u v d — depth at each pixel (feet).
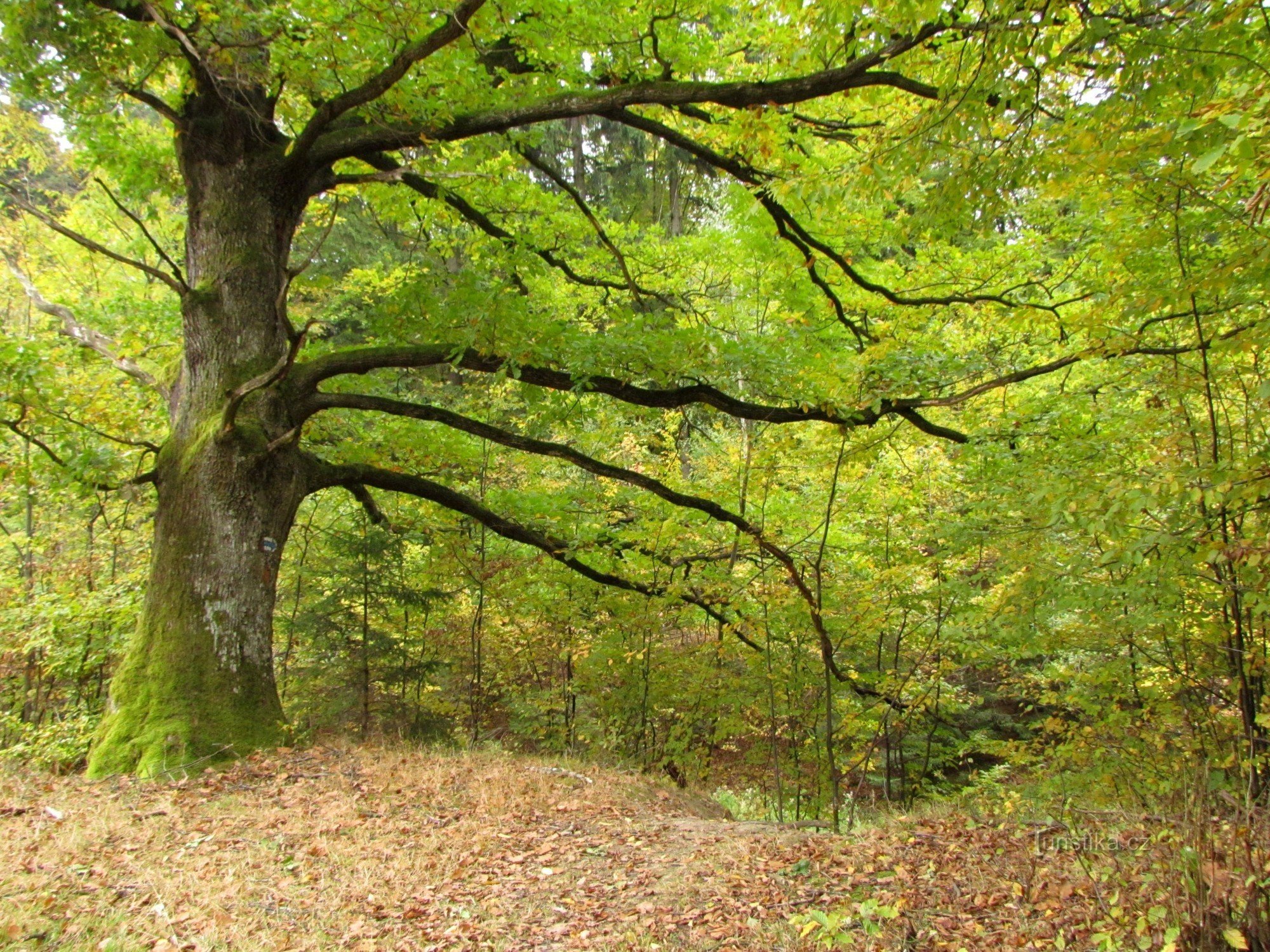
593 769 31.71
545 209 38.42
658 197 76.95
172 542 27.73
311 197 33.35
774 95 26.89
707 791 41.22
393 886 16.74
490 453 43.39
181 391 29.99
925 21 18.74
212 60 26.91
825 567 35.70
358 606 44.06
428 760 28.07
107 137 31.27
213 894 15.28
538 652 43.62
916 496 34.76
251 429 28.71
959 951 12.23
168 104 31.60
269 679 28.32
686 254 41.65
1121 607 20.59
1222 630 19.48
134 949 12.61
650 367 31.55
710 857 19.34
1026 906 13.42
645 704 39.63
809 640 34.94
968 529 22.65
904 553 33.96
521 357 30.48
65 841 17.53
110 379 34.55
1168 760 21.47
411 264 40.60
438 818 21.70
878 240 36.81
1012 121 16.79
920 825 21.02
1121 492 15.02
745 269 41.14
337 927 14.61
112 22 24.77
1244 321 18.98
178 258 46.78
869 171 18.03
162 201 46.70
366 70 27.76
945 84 18.26
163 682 26.07
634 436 55.47
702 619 41.86
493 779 25.98
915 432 35.76
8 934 12.47
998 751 29.32
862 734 37.81
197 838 18.51
